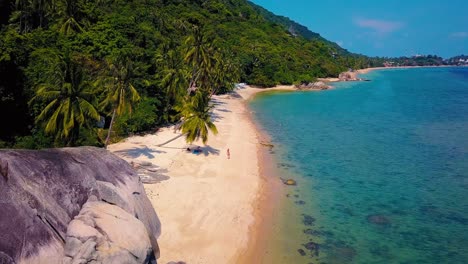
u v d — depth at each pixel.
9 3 67.25
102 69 55.59
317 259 26.27
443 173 44.75
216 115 75.94
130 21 79.00
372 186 40.28
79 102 33.97
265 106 93.94
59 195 20.72
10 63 38.81
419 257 27.02
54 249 18.41
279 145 55.69
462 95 124.75
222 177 39.81
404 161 49.19
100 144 43.19
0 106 36.94
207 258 25.23
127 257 19.38
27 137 36.56
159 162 42.38
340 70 191.62
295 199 36.06
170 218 29.72
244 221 30.78
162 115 60.31
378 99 112.06
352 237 29.48
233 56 125.25
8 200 17.86
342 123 73.75
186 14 137.12
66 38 62.25
